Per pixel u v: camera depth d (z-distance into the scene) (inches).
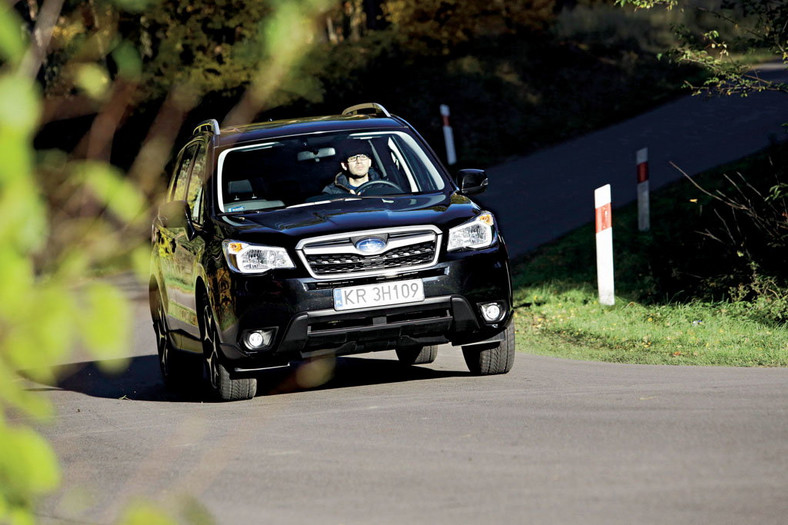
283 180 1295.5
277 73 232.8
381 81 4820.4
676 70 4830.2
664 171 2962.6
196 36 2802.7
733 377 1158.3
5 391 209.9
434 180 1338.6
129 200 214.2
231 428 1027.9
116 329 204.8
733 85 1781.5
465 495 712.4
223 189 1291.8
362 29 5502.0
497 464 793.6
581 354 1473.9
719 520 620.7
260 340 1154.0
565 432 891.4
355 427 978.7
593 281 2041.1
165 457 911.7
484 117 4522.6
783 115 3442.4
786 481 696.4
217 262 1179.9
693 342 1504.7
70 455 965.8
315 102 3956.7
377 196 1286.9
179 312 1366.9
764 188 2094.0
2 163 192.2
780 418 888.3
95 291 205.9
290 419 1046.4
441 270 1181.7
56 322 200.8
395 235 1176.8
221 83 2940.5
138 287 239.5
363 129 1371.8
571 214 2748.5
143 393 1392.7
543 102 4608.8
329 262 1157.7
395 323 1162.0
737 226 1819.6
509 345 1250.6
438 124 4527.6
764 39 1774.1
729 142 3189.0
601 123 4197.8
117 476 860.6
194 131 1498.5
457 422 968.3
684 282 1865.2
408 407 1069.8
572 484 722.2
